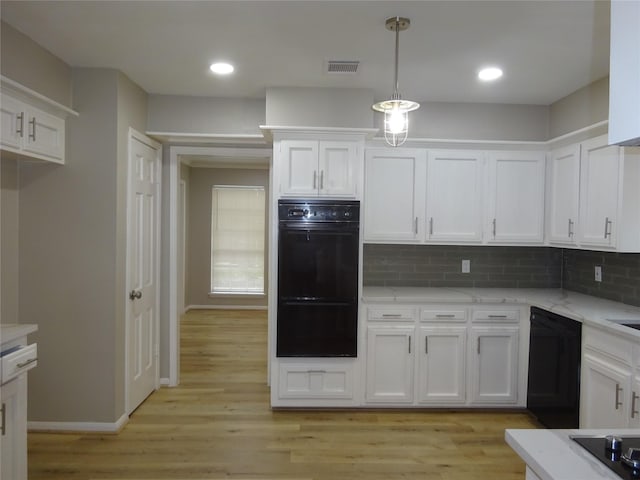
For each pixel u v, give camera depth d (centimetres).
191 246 765
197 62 305
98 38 270
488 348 357
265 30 257
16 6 232
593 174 320
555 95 367
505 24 245
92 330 319
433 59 295
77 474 268
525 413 362
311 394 356
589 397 278
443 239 377
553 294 379
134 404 357
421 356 356
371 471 275
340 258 350
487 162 378
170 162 409
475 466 282
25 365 213
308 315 351
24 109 265
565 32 253
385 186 375
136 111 353
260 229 770
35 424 320
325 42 271
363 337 355
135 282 356
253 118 384
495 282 415
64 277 317
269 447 303
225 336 599
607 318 278
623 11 104
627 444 114
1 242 301
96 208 317
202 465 280
